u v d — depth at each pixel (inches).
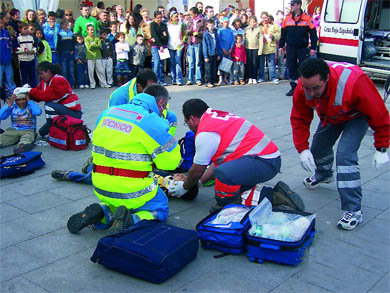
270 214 136.3
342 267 123.6
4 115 240.5
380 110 136.3
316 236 141.5
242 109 335.0
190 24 475.8
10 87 394.0
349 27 416.8
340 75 135.5
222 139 143.2
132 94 180.7
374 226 148.2
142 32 467.2
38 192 178.5
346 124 148.3
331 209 161.8
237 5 684.7
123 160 133.9
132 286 114.8
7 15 412.2
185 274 120.4
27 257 129.0
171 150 136.3
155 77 173.8
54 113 241.6
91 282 116.6
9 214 157.9
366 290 112.7
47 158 223.1
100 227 144.8
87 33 452.4
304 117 154.9
